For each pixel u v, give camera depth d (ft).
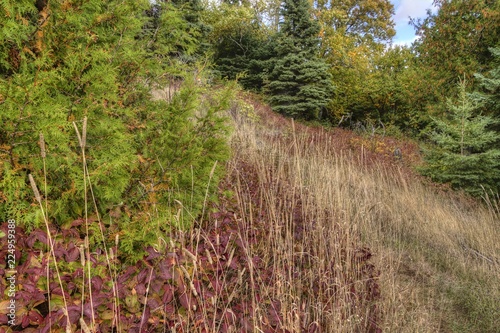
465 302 11.53
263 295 7.04
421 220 16.87
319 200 11.63
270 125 32.60
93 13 6.73
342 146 30.37
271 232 9.06
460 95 22.67
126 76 7.84
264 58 57.31
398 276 11.94
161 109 8.00
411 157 33.04
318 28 49.80
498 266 13.12
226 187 10.97
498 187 20.80
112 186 6.35
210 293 6.20
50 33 5.89
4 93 4.81
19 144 5.44
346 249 9.93
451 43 31.12
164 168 7.11
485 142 20.80
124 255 6.55
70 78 6.09
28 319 4.37
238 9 61.16
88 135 6.43
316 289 8.68
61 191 6.17
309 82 49.42
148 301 5.35
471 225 17.42
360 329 8.45
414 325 9.05
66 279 5.14
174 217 6.74
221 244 7.64
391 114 55.62
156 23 8.74
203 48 45.60
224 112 20.25
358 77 59.36
